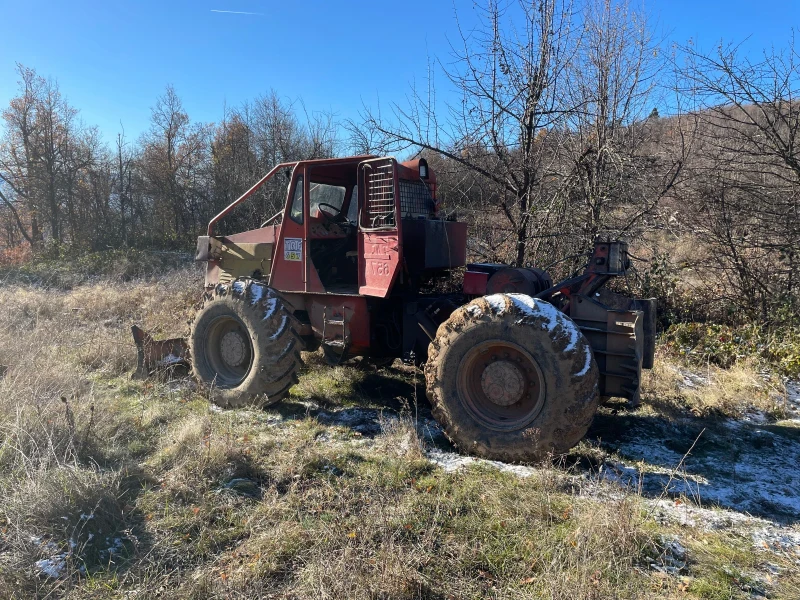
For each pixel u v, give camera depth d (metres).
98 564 2.73
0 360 5.63
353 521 2.99
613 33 7.83
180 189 24.92
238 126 23.48
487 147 7.97
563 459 3.69
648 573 2.60
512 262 8.00
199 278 12.24
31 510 2.96
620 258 4.54
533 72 7.52
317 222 5.51
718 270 8.02
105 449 3.90
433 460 3.90
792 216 7.39
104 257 18.45
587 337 4.14
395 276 4.61
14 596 2.43
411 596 2.43
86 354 6.50
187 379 5.80
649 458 4.11
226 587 2.50
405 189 5.23
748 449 4.35
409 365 5.82
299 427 4.52
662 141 8.48
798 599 2.43
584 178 7.64
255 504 3.27
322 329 5.25
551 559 2.66
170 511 3.18
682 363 6.67
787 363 6.23
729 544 2.88
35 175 24.78
